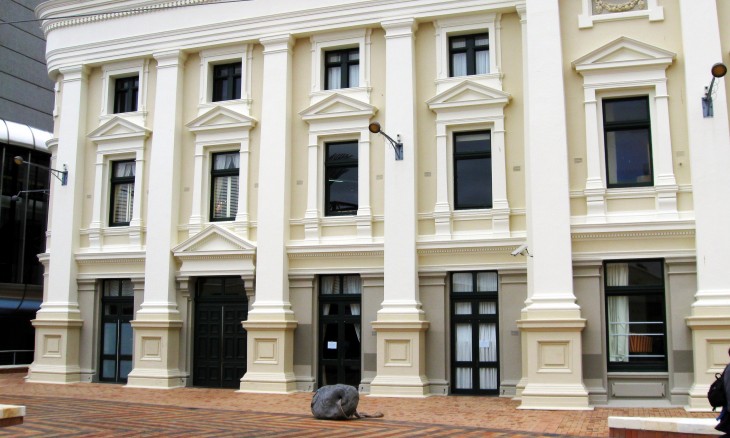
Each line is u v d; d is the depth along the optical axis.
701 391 15.91
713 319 15.96
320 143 20.97
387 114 20.00
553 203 17.31
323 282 20.72
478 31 20.00
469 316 19.30
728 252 16.25
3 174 31.95
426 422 14.05
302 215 20.83
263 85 21.34
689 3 17.23
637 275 17.50
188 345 21.56
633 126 17.78
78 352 22.77
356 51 21.16
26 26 37.66
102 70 23.58
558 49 17.73
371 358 19.69
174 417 14.52
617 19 17.88
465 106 19.55
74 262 22.94
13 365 29.11
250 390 19.98
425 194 19.78
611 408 16.47
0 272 31.59
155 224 21.88
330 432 12.40
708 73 16.91
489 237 19.00
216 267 21.27
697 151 16.73
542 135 17.56
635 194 17.44
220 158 22.19
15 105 36.75
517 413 15.56
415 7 20.08
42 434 11.67
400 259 19.39
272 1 21.39
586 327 17.11
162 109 22.28
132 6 22.86
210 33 21.97
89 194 23.28
